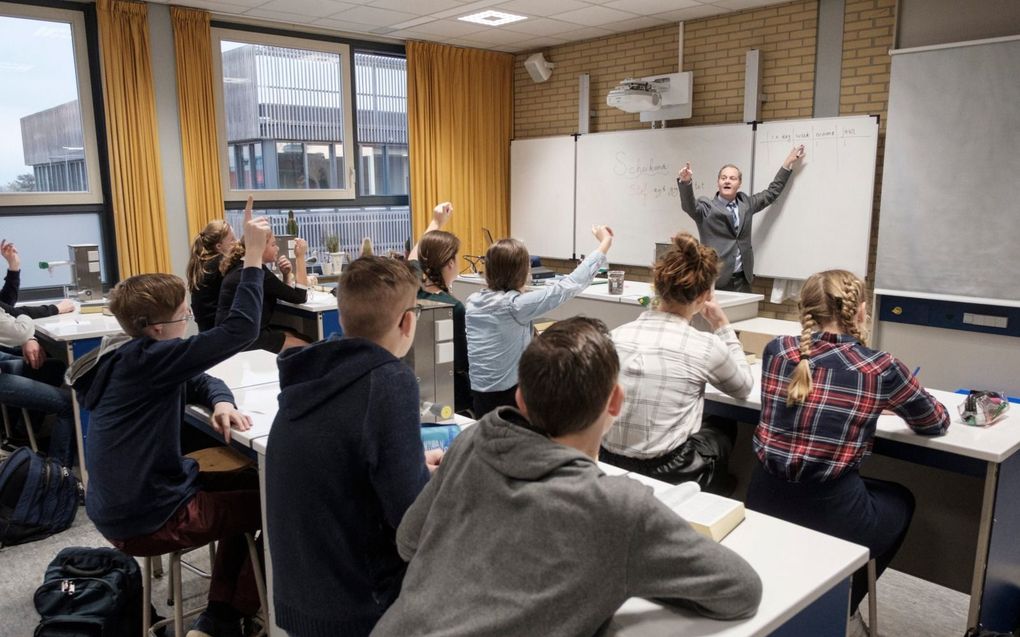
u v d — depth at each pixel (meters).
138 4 5.02
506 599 1.01
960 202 4.09
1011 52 3.82
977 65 3.94
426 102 6.53
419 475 1.40
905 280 4.35
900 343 4.46
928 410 1.96
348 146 6.38
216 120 5.53
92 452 1.89
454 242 3.14
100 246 5.26
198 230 5.48
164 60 5.21
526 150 6.97
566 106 6.77
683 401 2.13
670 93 5.74
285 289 4.12
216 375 2.62
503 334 2.97
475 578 1.04
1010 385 4.07
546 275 5.14
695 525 1.42
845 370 1.95
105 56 4.93
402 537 1.25
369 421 1.37
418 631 1.04
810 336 2.04
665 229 5.99
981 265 4.06
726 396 2.46
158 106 5.23
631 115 6.30
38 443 4.04
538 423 1.12
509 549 1.03
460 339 3.16
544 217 6.91
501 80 7.07
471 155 6.91
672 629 1.12
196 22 5.28
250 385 2.49
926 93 4.13
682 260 2.16
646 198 6.08
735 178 5.13
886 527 2.02
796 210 5.18
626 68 6.27
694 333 2.17
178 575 2.09
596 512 1.01
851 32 4.95
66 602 2.25
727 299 4.14
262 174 5.94
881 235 4.41
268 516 1.47
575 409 1.09
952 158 4.09
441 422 2.08
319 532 1.38
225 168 5.65
